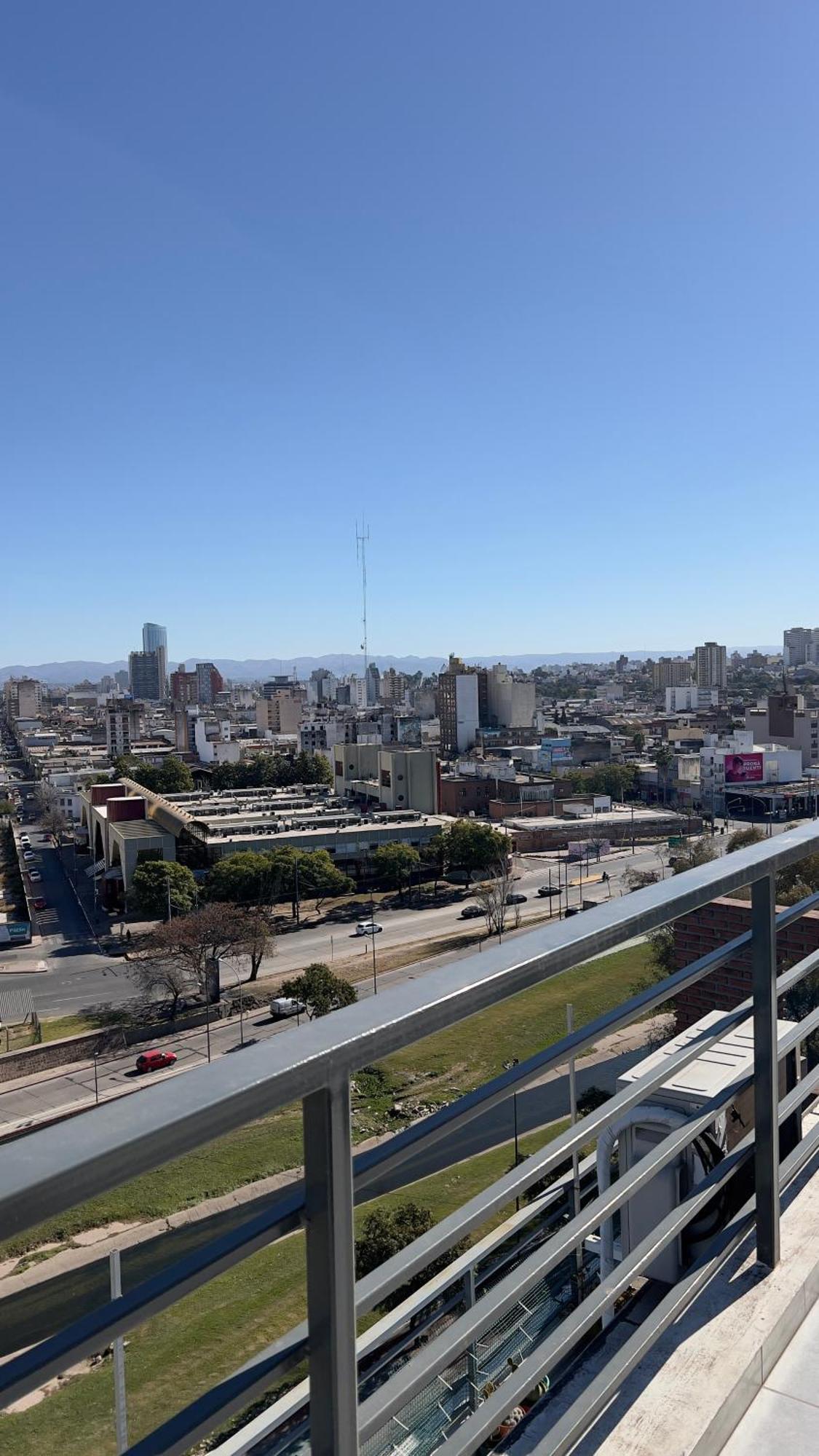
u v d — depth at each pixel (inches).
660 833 2229.3
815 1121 92.7
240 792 2768.2
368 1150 36.9
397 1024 35.0
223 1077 29.7
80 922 1630.2
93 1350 27.8
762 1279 67.0
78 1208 25.0
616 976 988.6
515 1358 84.1
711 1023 108.2
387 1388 38.6
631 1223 91.6
